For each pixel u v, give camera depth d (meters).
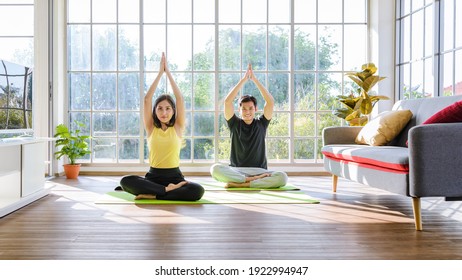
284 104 5.75
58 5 5.46
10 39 5.50
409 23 5.30
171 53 5.71
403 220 2.88
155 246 2.24
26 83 3.89
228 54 5.73
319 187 4.45
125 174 5.64
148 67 5.71
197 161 5.73
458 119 2.86
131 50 5.71
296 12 5.73
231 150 4.57
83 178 5.21
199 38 5.71
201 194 3.55
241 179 4.24
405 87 5.39
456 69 4.31
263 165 4.54
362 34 5.79
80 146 5.19
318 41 5.76
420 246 2.25
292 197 3.75
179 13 5.70
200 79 5.72
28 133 3.95
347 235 2.47
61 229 2.61
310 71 5.73
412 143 2.55
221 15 5.71
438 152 2.53
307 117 5.77
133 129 5.74
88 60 5.71
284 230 2.59
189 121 5.71
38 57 5.30
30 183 3.58
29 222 2.80
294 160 5.75
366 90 5.02
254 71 5.73
